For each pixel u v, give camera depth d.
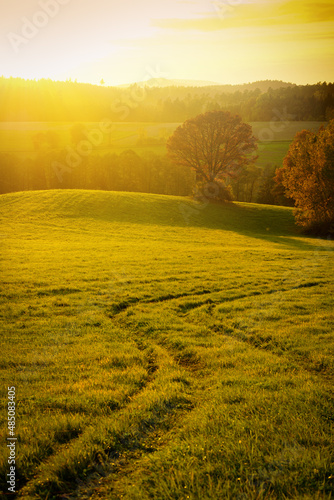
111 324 14.11
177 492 4.66
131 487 4.87
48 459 5.69
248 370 9.56
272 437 5.91
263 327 13.41
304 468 5.04
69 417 6.83
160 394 7.89
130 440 6.16
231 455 5.42
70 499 4.81
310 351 10.81
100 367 10.02
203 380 9.05
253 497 4.50
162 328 13.55
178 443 5.89
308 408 6.99
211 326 13.85
